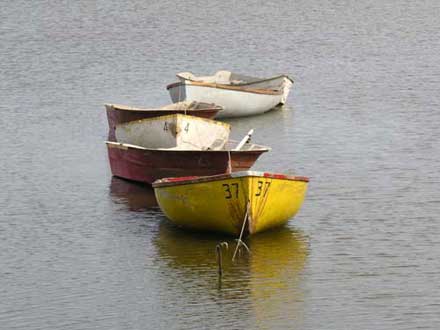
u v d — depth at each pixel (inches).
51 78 4365.2
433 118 3454.7
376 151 3048.7
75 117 3624.5
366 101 3784.5
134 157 2721.5
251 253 2206.0
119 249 2256.4
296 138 3267.7
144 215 2487.7
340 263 2148.1
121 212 2514.8
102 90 4109.3
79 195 2669.8
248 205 2208.4
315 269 2114.9
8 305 1971.0
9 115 3663.9
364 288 2012.8
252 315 1893.5
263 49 5103.3
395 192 2635.3
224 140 2824.8
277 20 5999.0
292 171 2859.3
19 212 2536.9
